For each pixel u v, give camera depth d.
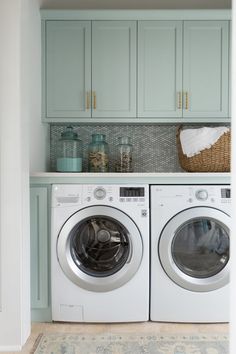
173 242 2.28
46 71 2.73
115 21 2.71
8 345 1.94
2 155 1.92
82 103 2.74
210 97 2.74
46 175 2.26
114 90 2.74
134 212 2.24
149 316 2.29
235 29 0.96
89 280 2.22
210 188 2.26
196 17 2.71
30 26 2.42
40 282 2.28
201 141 2.47
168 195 2.26
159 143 3.03
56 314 2.26
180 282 2.24
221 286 2.26
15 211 1.93
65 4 2.83
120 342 2.03
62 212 2.24
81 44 2.72
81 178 2.27
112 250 2.29
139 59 2.73
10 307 1.94
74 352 1.92
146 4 2.86
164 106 2.75
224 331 2.17
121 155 2.85
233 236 0.96
